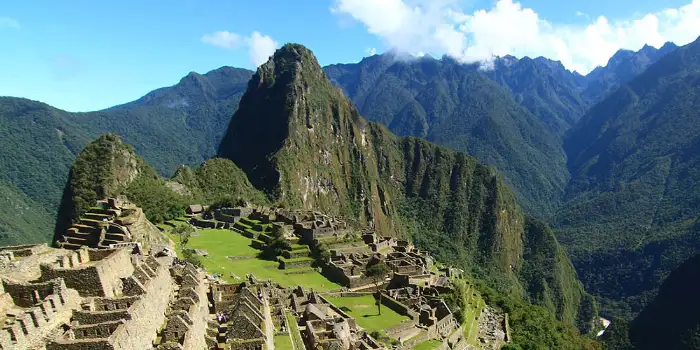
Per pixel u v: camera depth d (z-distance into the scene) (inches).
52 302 1322.6
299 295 3412.9
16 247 1921.8
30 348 1189.7
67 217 7406.5
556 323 7249.0
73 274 1552.7
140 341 1392.7
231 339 1756.9
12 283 1390.3
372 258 5014.8
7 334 1156.5
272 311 2482.8
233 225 6481.3
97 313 1358.3
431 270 5910.4
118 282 1676.9
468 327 4717.0
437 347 3457.2
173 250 3627.0
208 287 2511.1
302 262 4886.8
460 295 4857.3
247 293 2214.6
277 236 5285.4
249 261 4798.2
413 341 3405.5
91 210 3838.6
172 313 1668.3
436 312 4227.4
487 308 6013.8
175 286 2078.0
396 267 4891.7
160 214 6722.4
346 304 4018.2
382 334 3292.3
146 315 1508.4
